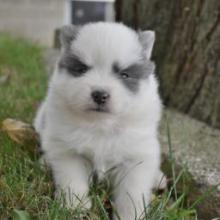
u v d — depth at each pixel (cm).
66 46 66
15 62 136
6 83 110
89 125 65
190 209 64
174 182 66
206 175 70
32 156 74
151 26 95
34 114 89
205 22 87
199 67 89
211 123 88
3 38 174
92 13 246
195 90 90
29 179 68
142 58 66
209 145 79
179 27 91
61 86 65
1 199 62
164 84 95
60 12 245
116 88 62
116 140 66
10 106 91
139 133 66
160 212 61
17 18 240
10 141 75
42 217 59
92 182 68
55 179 66
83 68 64
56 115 67
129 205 64
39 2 241
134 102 64
